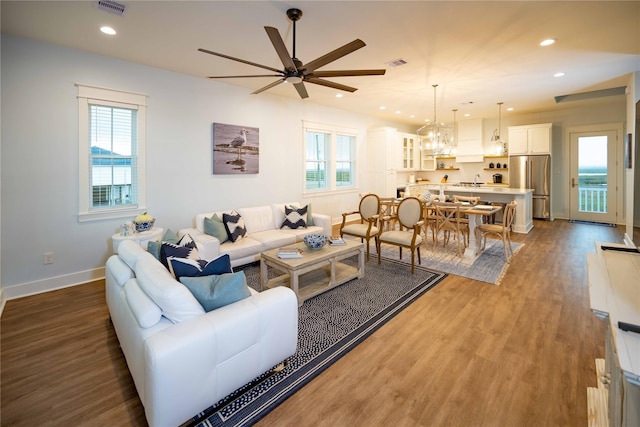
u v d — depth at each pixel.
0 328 2.62
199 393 1.54
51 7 2.60
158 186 4.20
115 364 2.14
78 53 3.50
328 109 6.80
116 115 3.85
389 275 3.85
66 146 3.48
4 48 3.08
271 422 1.64
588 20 2.93
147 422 1.62
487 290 3.36
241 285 1.84
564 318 2.72
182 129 4.39
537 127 7.47
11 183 3.19
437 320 2.71
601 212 7.25
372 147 7.96
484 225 4.81
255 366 1.79
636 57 3.88
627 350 0.91
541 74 4.54
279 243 4.23
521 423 1.61
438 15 2.82
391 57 3.81
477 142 8.54
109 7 2.62
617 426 1.29
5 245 3.18
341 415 1.68
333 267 3.36
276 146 5.72
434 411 1.70
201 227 4.11
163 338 1.46
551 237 5.82
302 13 2.75
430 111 7.40
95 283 3.66
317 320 2.72
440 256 4.65
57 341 2.42
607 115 7.01
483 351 2.25
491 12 2.78
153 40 3.28
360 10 2.72
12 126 3.16
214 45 3.42
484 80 4.80
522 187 7.67
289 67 2.66
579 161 7.46
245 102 5.16
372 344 2.35
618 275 1.53
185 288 1.70
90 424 1.63
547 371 2.01
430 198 5.26
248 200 5.30
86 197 3.63
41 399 1.80
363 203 5.24
